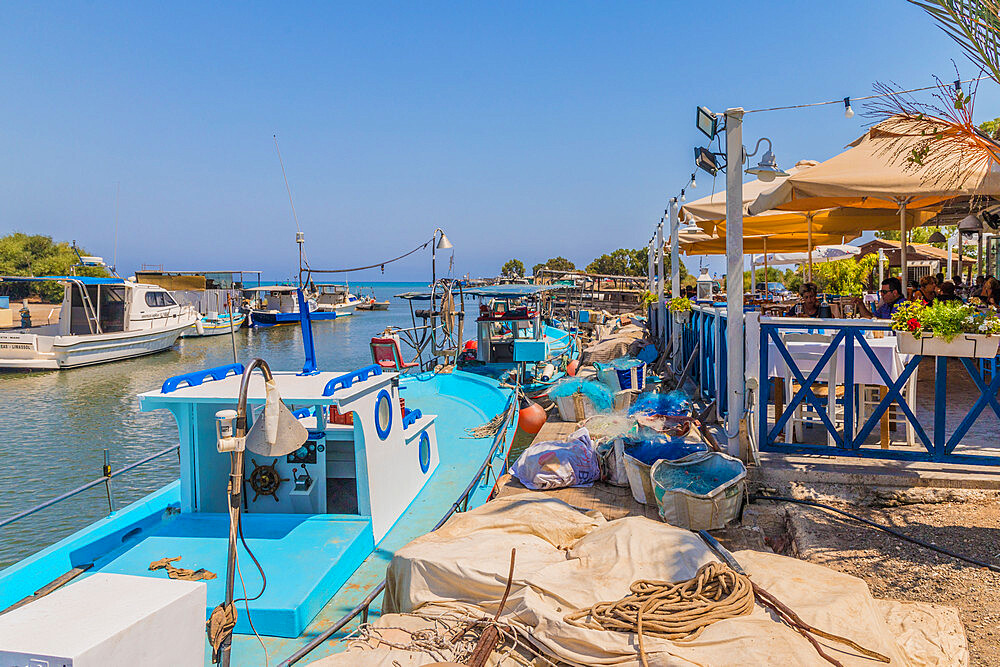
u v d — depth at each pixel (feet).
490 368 44.75
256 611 12.34
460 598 11.35
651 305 60.64
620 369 32.99
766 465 17.88
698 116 18.74
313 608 12.96
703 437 22.12
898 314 17.53
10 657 6.88
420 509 18.83
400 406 19.27
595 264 236.43
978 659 10.30
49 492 34.63
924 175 15.79
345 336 141.08
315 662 9.86
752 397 18.21
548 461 19.60
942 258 62.95
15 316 125.08
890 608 11.10
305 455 16.78
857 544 14.60
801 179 19.17
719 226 38.68
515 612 10.45
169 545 15.01
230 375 17.97
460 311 51.26
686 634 9.42
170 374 84.69
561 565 11.66
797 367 19.72
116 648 7.21
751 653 8.68
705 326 29.76
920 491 16.63
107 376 83.20
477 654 9.61
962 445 18.97
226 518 16.48
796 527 15.48
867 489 17.03
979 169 17.22
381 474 16.94
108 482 19.93
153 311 104.88
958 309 16.87
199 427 16.84
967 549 14.03
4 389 72.74
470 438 27.27
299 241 20.01
